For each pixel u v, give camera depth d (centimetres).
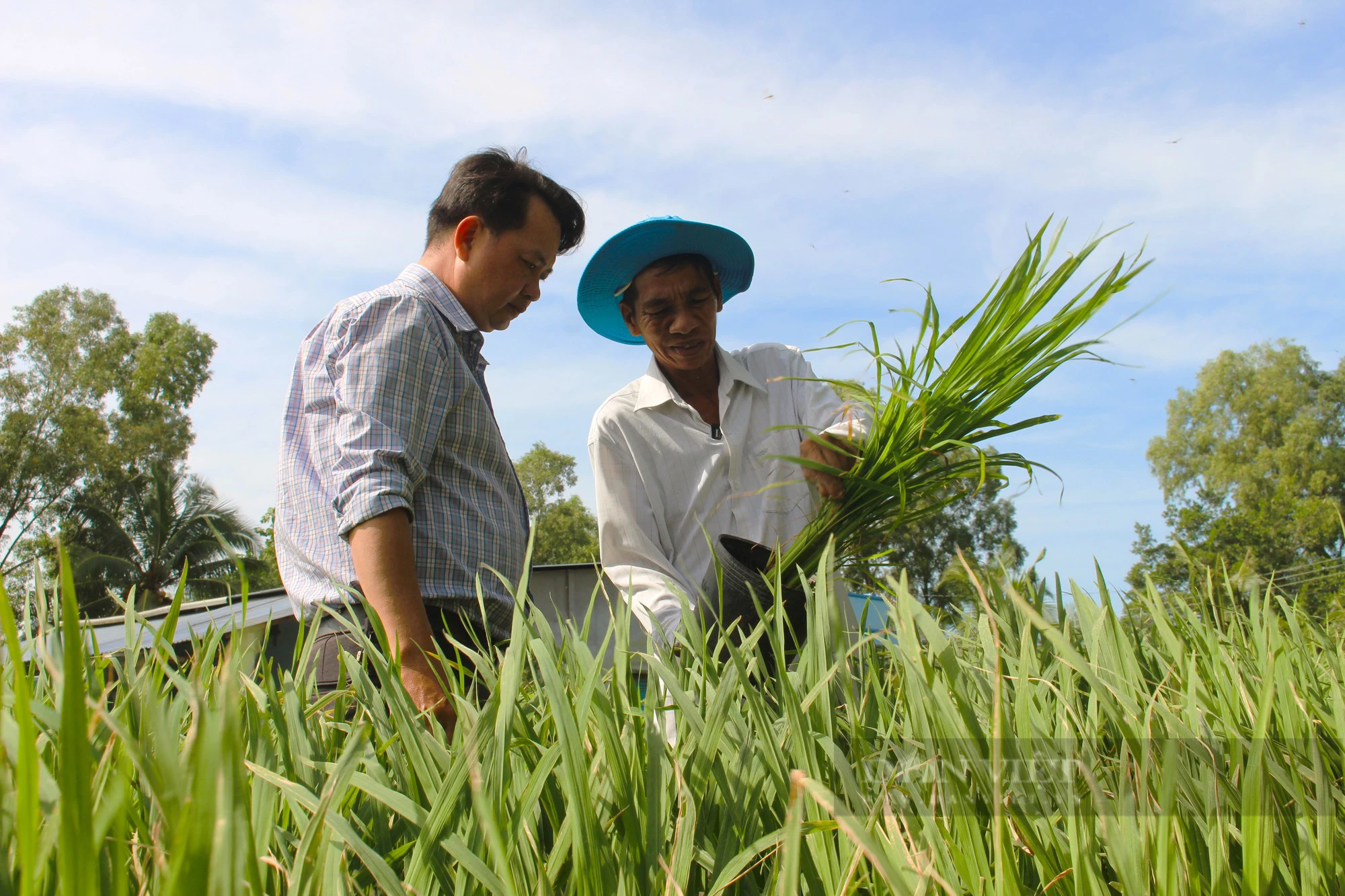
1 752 61
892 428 188
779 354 279
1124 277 173
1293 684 117
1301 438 3472
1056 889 77
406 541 171
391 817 92
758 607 116
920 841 82
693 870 89
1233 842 86
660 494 256
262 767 81
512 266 221
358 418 179
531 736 101
